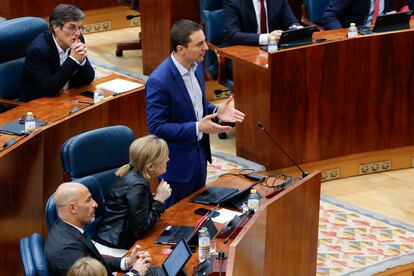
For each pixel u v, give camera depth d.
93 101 15.92
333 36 18.30
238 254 9.88
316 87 17.56
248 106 17.86
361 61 17.92
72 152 13.09
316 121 17.78
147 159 12.33
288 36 17.22
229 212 12.84
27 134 14.23
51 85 15.98
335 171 18.34
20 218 13.92
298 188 12.38
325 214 16.80
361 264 15.05
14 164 13.61
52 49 16.27
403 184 18.23
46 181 14.78
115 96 16.17
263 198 13.15
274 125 17.38
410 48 18.31
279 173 17.75
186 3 22.12
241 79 17.86
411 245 15.69
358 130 18.31
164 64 13.90
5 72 16.98
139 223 12.07
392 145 18.72
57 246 11.02
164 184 12.75
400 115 18.61
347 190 17.94
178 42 13.63
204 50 13.72
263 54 17.89
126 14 27.44
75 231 11.22
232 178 13.99
